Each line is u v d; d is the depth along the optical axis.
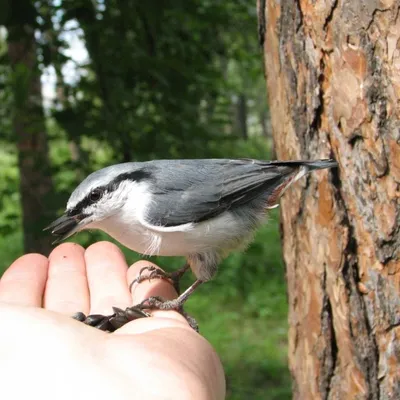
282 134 0.33
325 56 0.29
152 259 0.53
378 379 0.29
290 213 0.33
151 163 0.34
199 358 0.25
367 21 0.27
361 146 0.28
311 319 0.32
